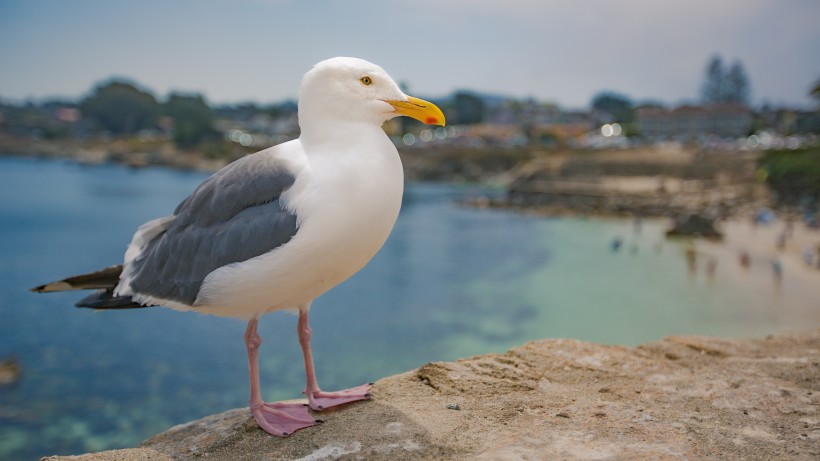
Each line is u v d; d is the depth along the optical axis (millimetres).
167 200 76375
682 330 21375
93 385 16609
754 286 28516
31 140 181000
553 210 61562
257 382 3477
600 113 183625
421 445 3066
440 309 24484
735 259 35188
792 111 133625
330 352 19094
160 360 18641
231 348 19781
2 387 16500
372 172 3152
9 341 20609
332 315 23609
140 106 191625
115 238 46219
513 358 4277
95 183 101688
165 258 3373
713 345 4715
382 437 3166
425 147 115750
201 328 22062
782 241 39188
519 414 3422
